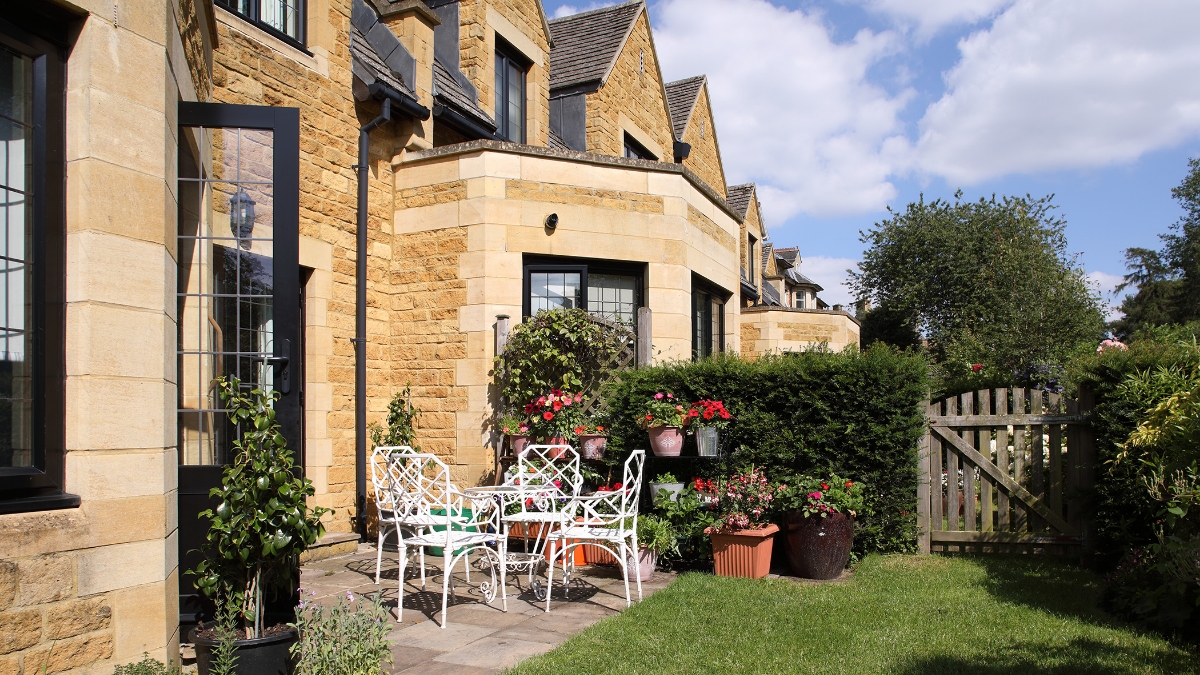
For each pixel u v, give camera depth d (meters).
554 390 7.68
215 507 3.99
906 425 6.73
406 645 4.35
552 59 13.17
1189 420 5.07
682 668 3.84
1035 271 16.09
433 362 8.14
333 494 7.35
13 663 2.83
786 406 6.81
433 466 8.03
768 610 4.98
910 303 29.00
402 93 7.95
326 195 7.46
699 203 9.48
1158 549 4.76
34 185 3.09
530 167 8.19
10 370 3.06
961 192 29.20
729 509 6.28
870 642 4.28
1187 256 34.88
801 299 35.47
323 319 7.32
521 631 4.65
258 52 6.77
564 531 5.38
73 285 3.17
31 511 2.95
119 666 3.18
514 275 8.03
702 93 16.50
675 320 8.70
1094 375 6.47
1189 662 3.90
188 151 4.31
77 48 3.20
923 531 7.17
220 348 4.33
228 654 3.37
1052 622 4.70
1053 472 6.86
